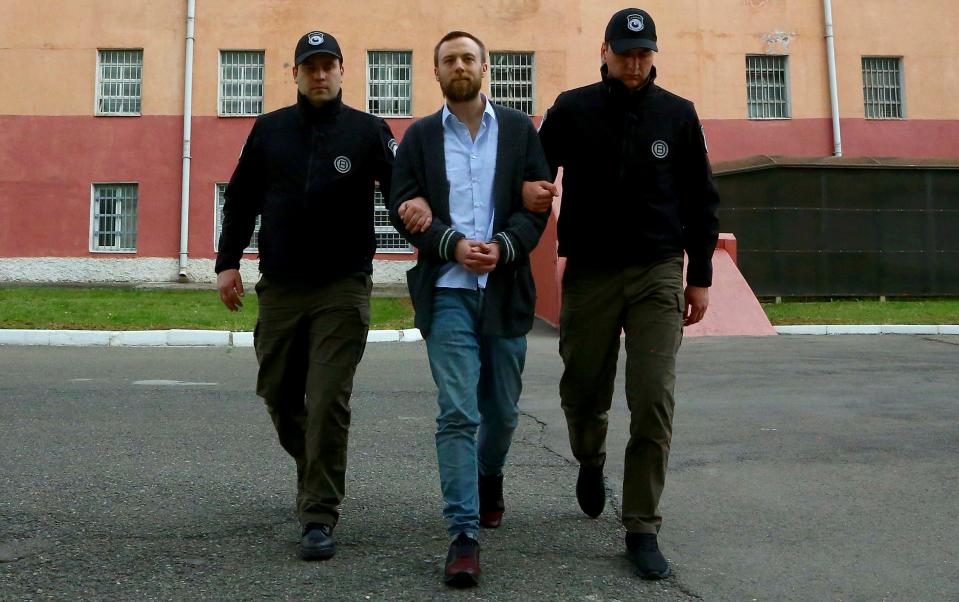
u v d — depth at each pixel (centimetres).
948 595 284
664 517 375
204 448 502
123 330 1182
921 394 713
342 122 343
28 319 1232
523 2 2092
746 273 1557
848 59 2181
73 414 605
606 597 279
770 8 2162
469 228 319
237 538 338
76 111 2017
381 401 686
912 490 416
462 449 300
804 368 882
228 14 2039
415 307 320
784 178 1569
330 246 334
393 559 315
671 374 312
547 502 396
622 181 324
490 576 297
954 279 1611
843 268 1580
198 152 2019
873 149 2173
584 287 331
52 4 2025
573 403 346
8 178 2002
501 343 322
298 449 356
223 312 1355
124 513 370
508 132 327
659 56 2123
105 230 2028
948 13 2214
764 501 400
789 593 285
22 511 369
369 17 2066
